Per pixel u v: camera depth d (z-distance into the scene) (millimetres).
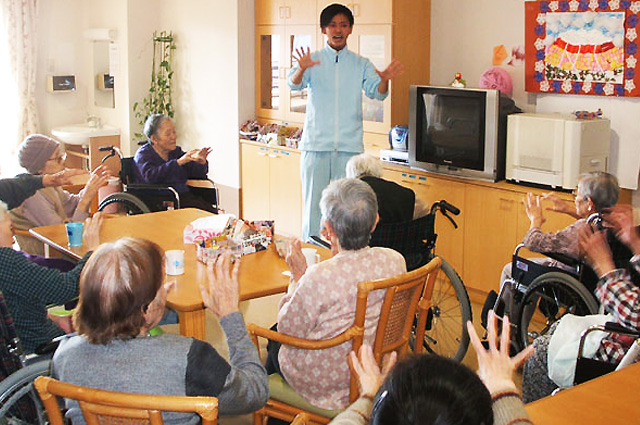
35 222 4035
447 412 1049
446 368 1104
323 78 4668
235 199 6543
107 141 7113
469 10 5098
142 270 1758
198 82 6703
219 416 1961
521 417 1369
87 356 1769
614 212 2836
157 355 1753
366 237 2441
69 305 2812
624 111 4422
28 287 2547
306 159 4809
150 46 7031
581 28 4488
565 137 4227
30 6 7102
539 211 3607
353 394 2447
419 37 5285
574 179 4234
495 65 5008
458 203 4758
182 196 4867
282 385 2629
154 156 4871
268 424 2896
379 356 2473
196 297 2748
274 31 6078
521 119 4414
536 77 4766
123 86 7055
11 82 7133
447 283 4938
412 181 4992
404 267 2529
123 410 1652
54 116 7527
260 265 3137
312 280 2391
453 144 4691
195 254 3273
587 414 1604
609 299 2705
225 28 6320
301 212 5910
